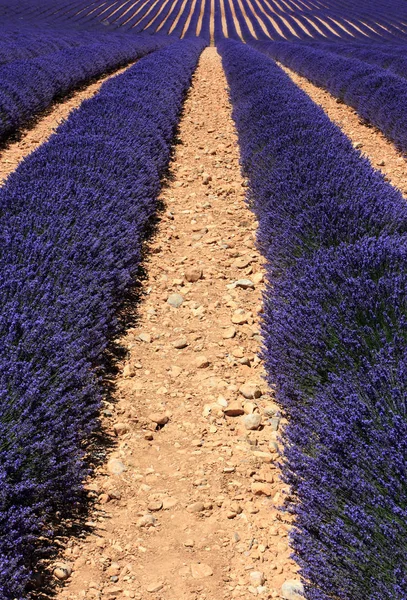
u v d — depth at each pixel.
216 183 8.02
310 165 5.91
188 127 11.15
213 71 20.27
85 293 3.71
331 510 2.26
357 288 3.26
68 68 14.92
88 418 3.33
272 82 11.62
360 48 25.42
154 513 2.76
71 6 56.69
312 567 2.11
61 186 5.12
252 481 2.96
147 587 2.37
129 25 48.72
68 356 3.18
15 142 9.88
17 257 3.84
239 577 2.43
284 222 4.91
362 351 2.95
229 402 3.58
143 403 3.55
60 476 2.61
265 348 4.02
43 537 2.55
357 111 12.45
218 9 61.34
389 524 1.96
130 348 4.14
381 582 1.88
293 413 3.09
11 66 12.95
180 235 6.26
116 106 8.34
